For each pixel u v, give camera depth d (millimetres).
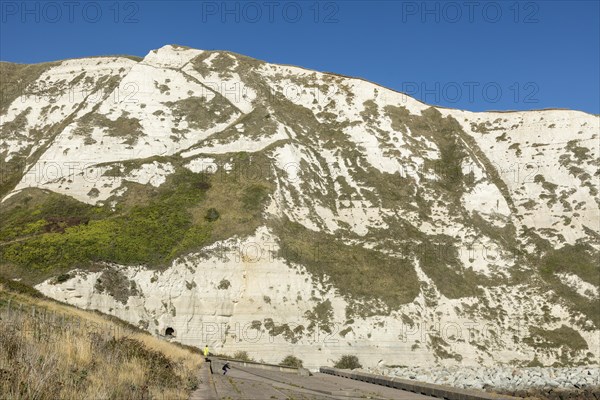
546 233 67625
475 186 72312
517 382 40188
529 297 58031
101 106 75375
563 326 55000
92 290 46625
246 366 38688
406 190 70375
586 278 60844
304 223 61344
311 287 53000
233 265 52344
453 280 58406
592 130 78375
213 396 14531
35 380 8445
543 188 73438
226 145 70500
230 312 49969
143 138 71188
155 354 17953
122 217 57750
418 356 50031
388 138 76688
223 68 86812
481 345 52188
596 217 68250
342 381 27219
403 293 54938
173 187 63125
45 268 47844
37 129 78812
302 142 74688
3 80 88625
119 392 9961
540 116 82625
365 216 65625
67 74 88500
